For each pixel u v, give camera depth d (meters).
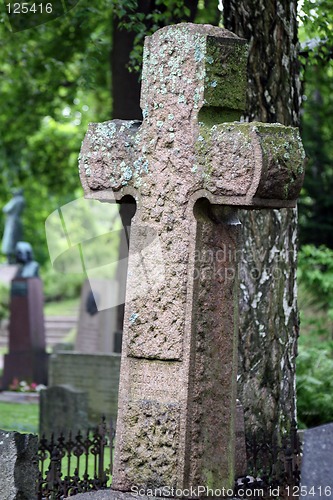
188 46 8.14
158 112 8.28
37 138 30.86
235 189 7.79
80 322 26.86
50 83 24.94
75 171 29.20
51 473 10.71
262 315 11.62
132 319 8.27
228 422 8.12
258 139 7.68
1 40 23.08
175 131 8.18
